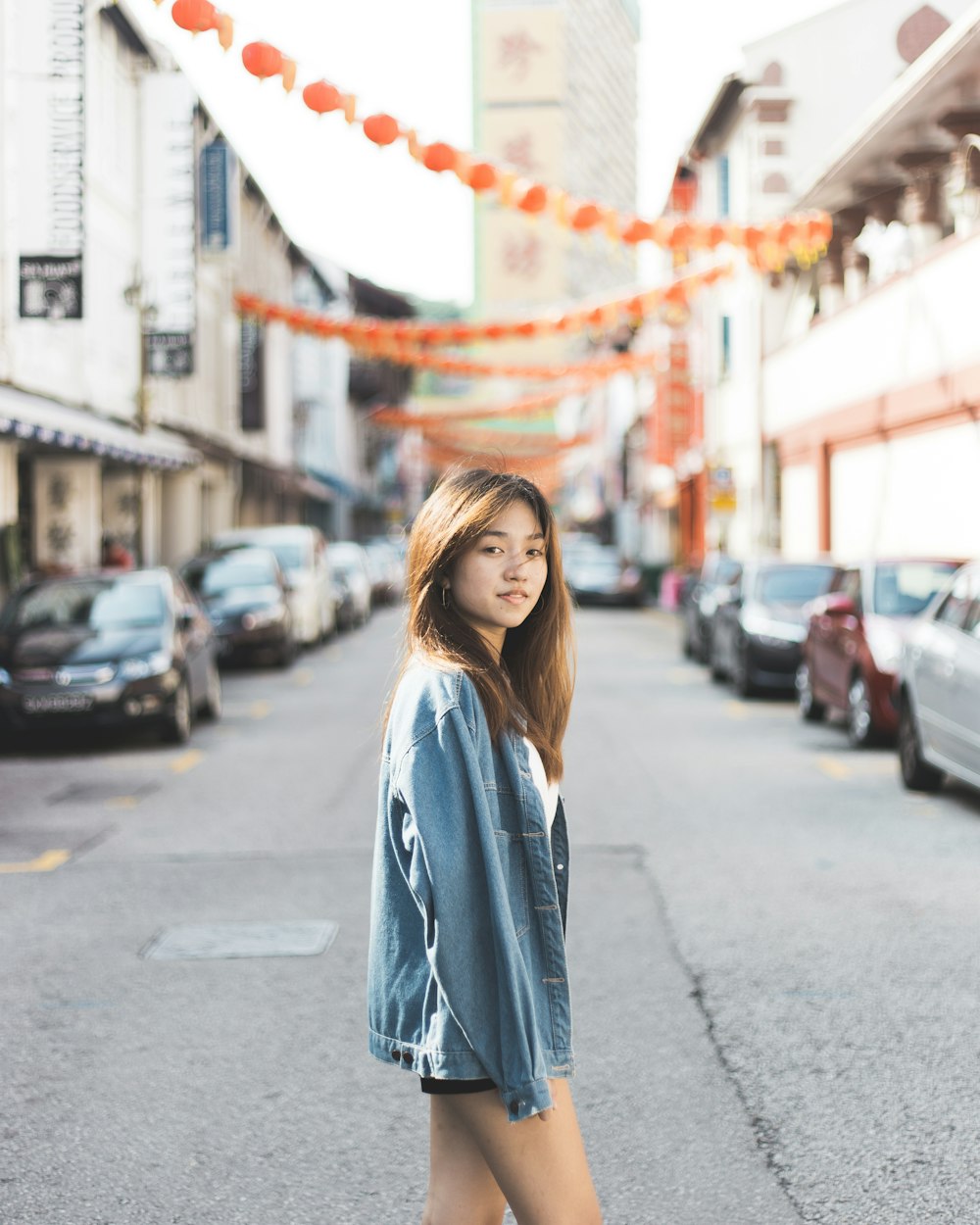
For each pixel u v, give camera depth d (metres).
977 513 17.92
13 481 19.84
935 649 9.34
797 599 16.83
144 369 25.38
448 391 93.12
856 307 23.20
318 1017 5.16
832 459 25.16
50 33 18.44
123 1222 3.53
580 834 8.50
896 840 8.23
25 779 11.26
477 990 2.13
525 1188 2.20
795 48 27.92
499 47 125.56
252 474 40.28
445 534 2.35
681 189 35.16
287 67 8.45
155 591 13.74
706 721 14.35
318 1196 3.67
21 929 6.51
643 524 56.25
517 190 11.19
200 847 8.38
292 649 21.55
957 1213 3.49
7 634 13.12
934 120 17.77
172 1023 5.11
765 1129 4.04
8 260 18.58
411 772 2.17
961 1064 4.55
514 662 2.52
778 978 5.52
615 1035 4.88
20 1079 4.57
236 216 27.56
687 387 38.25
